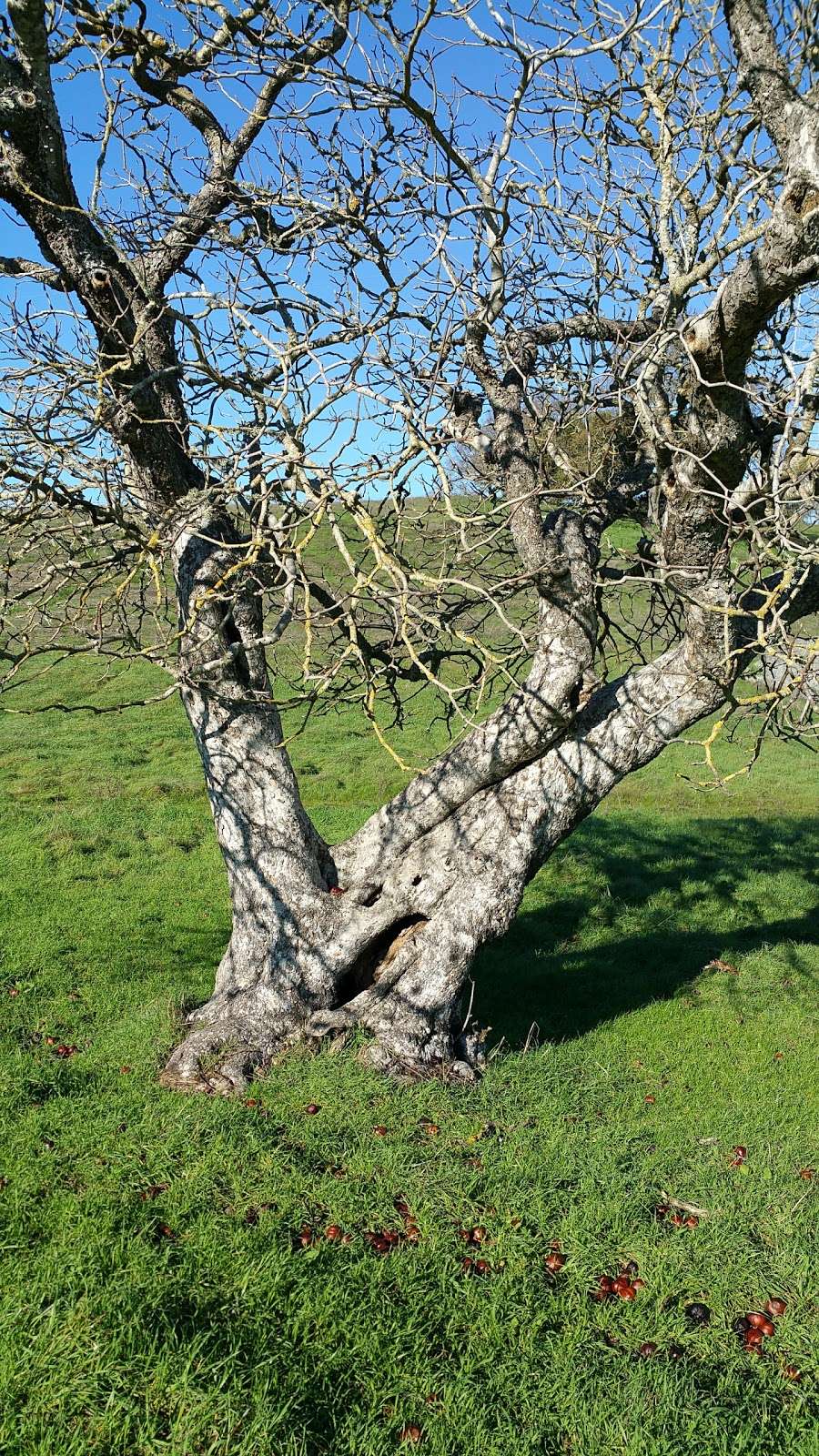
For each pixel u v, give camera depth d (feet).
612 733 27.63
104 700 89.97
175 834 57.00
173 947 38.81
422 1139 23.03
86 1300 16.01
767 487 20.99
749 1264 19.62
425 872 28.22
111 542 24.30
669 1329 17.48
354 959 28.07
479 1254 18.94
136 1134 22.04
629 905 48.19
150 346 26.58
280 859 28.25
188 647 24.75
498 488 27.94
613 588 31.63
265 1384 14.75
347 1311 16.75
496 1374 15.84
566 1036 33.76
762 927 45.88
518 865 27.94
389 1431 14.58
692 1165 24.09
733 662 25.82
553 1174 22.09
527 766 28.30
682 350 21.79
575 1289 18.31
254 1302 16.62
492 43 21.57
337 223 24.39
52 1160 20.63
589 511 26.45
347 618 16.85
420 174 24.84
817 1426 15.40
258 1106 23.94
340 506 19.08
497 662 17.33
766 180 20.68
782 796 69.56
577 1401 15.43
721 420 21.58
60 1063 26.50
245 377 25.26
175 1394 14.52
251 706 28.30
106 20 23.39
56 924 40.86
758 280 18.51
